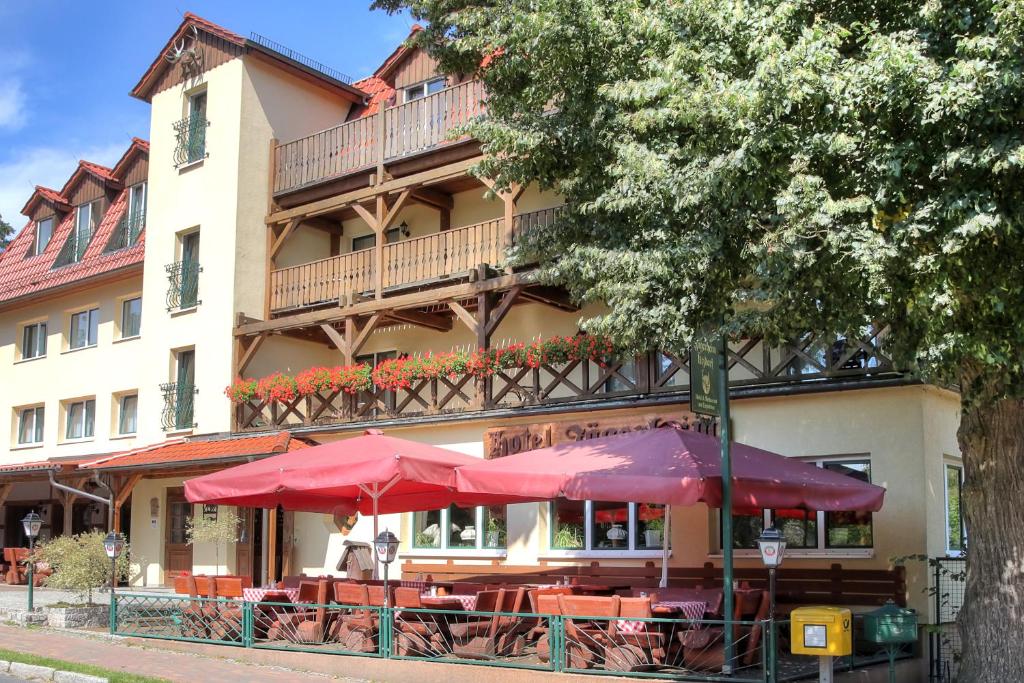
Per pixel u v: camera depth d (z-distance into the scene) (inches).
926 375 351.3
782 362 571.2
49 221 1178.6
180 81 936.3
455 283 746.2
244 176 870.4
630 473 429.7
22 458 1102.4
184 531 893.8
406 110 792.9
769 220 388.8
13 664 457.1
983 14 342.0
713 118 369.7
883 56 338.6
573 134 457.4
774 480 436.8
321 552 777.6
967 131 331.9
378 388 782.5
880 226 353.7
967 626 398.9
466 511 706.8
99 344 1023.6
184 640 536.4
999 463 395.5
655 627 438.0
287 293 860.0
